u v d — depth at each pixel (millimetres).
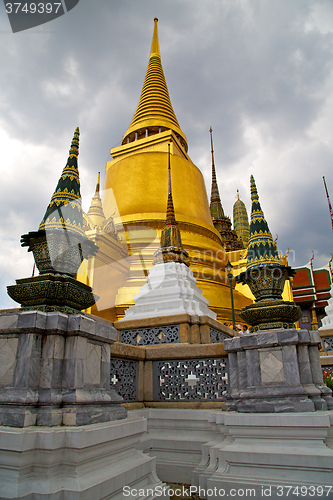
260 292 7129
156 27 35406
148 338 8906
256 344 5609
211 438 6309
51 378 3893
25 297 4395
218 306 18031
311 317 40688
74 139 5344
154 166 21969
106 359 4734
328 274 40656
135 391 7203
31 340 3912
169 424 6730
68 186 4906
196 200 22688
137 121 27766
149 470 4531
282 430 4895
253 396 5414
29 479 3398
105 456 3996
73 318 4160
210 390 6965
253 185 8125
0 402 3752
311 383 5414
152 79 30141
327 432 4930
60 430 3553
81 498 3314
